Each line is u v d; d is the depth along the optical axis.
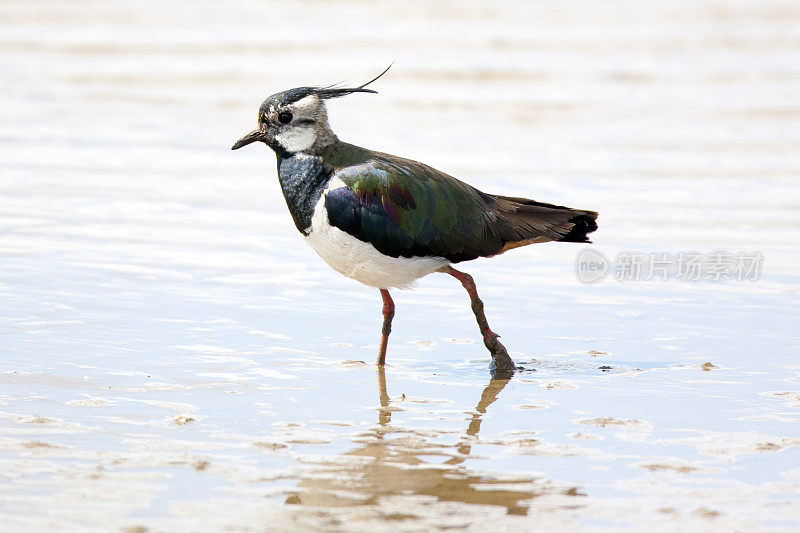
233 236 17.91
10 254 16.42
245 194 20.61
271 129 12.40
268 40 34.47
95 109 26.98
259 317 14.09
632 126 25.53
